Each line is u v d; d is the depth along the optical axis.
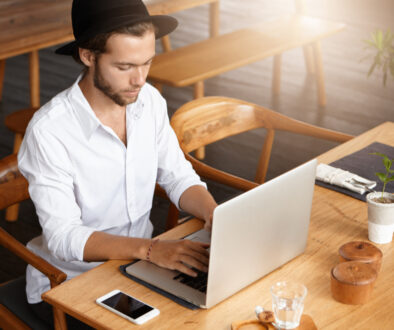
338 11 6.40
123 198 1.94
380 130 2.38
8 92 5.00
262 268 1.54
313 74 5.15
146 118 1.93
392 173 2.03
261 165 2.59
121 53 1.59
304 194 1.58
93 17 1.60
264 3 6.86
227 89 4.94
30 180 1.78
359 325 1.38
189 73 3.61
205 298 1.45
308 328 1.34
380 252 1.55
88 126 1.78
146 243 1.63
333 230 1.76
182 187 1.99
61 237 1.70
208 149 4.09
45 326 1.84
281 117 2.51
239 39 4.17
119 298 1.47
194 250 1.59
